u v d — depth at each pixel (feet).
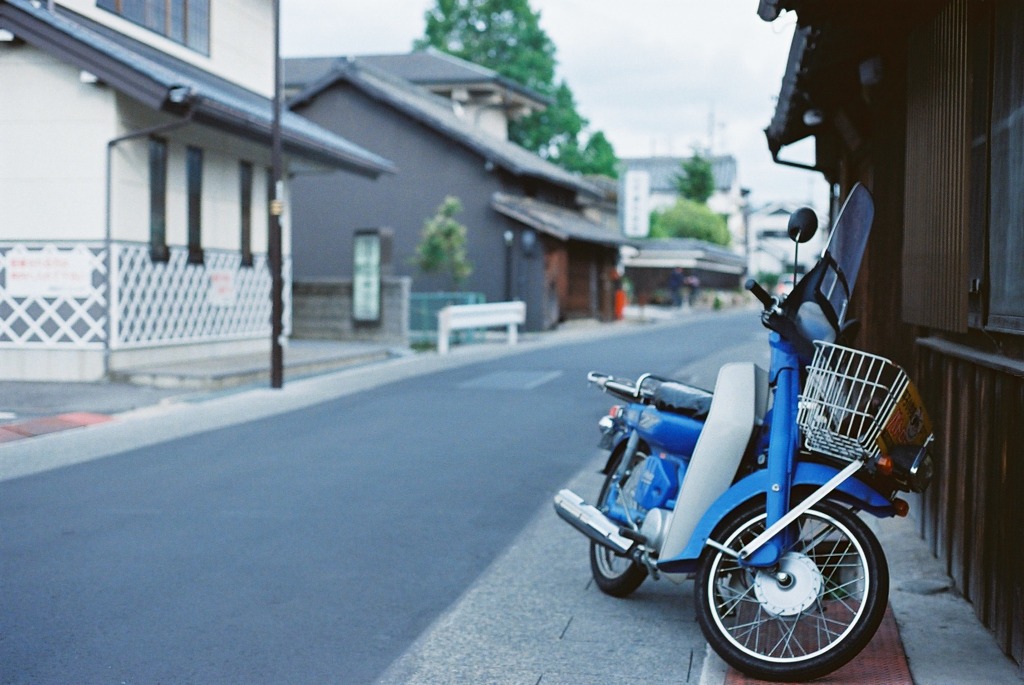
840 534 15.35
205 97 50.67
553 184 126.11
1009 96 15.25
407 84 124.47
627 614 18.29
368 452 34.09
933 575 19.58
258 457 33.19
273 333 52.08
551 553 22.09
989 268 16.33
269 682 14.97
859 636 14.60
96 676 15.11
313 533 23.53
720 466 16.12
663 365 64.13
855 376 14.76
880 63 26.21
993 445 16.20
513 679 15.19
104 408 43.21
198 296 60.64
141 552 21.85
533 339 95.14
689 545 15.61
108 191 51.03
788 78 30.78
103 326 51.37
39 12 49.16
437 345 83.56
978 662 15.35
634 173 165.99
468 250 109.19
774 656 15.31
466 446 35.24
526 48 184.96
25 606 18.31
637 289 210.18
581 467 31.58
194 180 60.18
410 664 15.74
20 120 51.72
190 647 16.35
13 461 32.45
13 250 51.83
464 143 107.45
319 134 71.31
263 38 73.72
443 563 21.27
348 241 112.47
